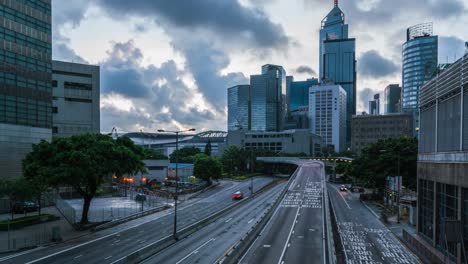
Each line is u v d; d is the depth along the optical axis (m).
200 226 51.47
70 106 101.56
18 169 65.81
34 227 49.41
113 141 51.62
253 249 39.03
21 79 67.19
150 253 35.31
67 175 43.72
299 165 158.25
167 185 113.44
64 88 100.81
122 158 49.19
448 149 36.84
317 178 122.94
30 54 69.25
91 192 50.41
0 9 63.91
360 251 40.31
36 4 70.94
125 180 113.69
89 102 104.88
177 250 37.72
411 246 42.34
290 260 34.72
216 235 45.97
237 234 46.62
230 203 80.56
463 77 33.69
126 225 52.56
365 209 74.19
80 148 47.19
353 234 49.59
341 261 34.84
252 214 64.75
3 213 59.38
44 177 44.12
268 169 186.25
